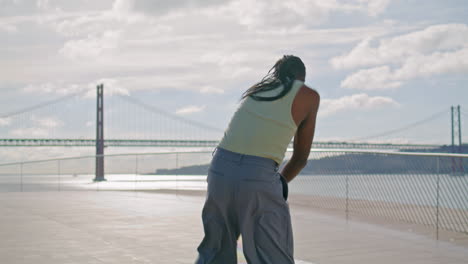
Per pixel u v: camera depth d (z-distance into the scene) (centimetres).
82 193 956
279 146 178
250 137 177
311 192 630
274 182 179
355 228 470
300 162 191
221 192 180
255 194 176
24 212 616
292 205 640
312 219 523
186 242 408
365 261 334
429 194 462
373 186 534
